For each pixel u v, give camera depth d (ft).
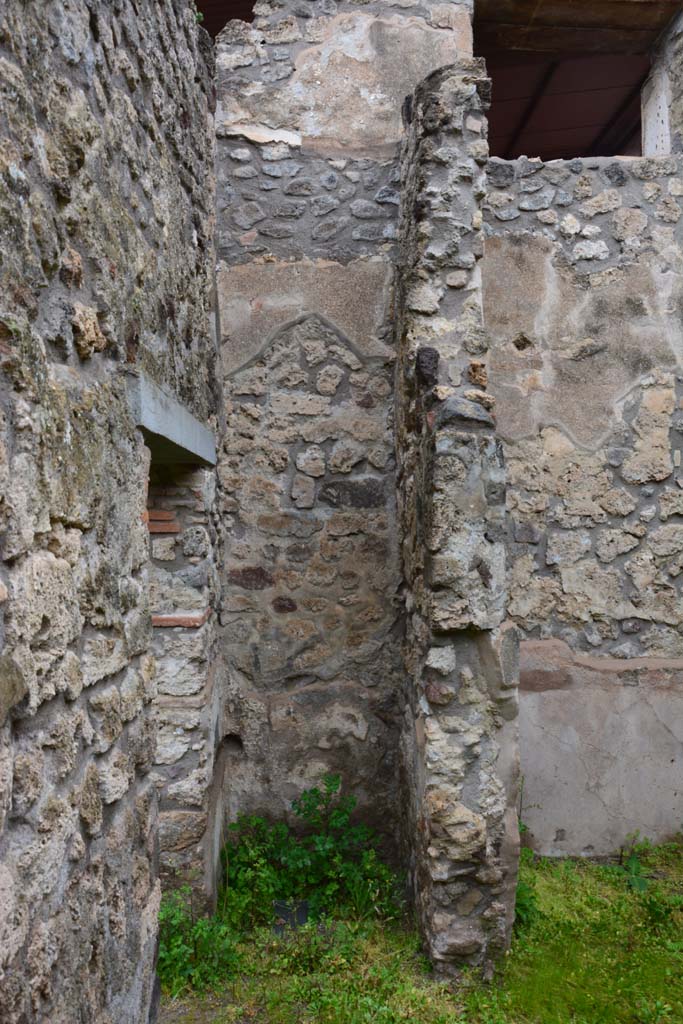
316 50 12.07
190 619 9.62
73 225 4.86
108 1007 5.09
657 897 10.43
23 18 4.13
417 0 12.21
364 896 10.23
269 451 11.89
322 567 11.87
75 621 4.63
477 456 8.89
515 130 19.65
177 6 8.25
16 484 3.79
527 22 13.28
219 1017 8.16
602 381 11.96
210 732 10.03
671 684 11.93
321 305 11.94
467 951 8.72
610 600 11.93
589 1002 8.39
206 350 10.08
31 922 3.86
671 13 12.80
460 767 8.86
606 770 11.91
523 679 11.88
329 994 8.37
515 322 11.93
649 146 13.78
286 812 11.73
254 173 11.94
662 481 11.96
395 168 12.01
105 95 5.58
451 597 8.80
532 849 11.85
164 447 8.01
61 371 4.61
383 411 11.93
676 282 12.03
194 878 9.42
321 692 11.84
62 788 4.38
